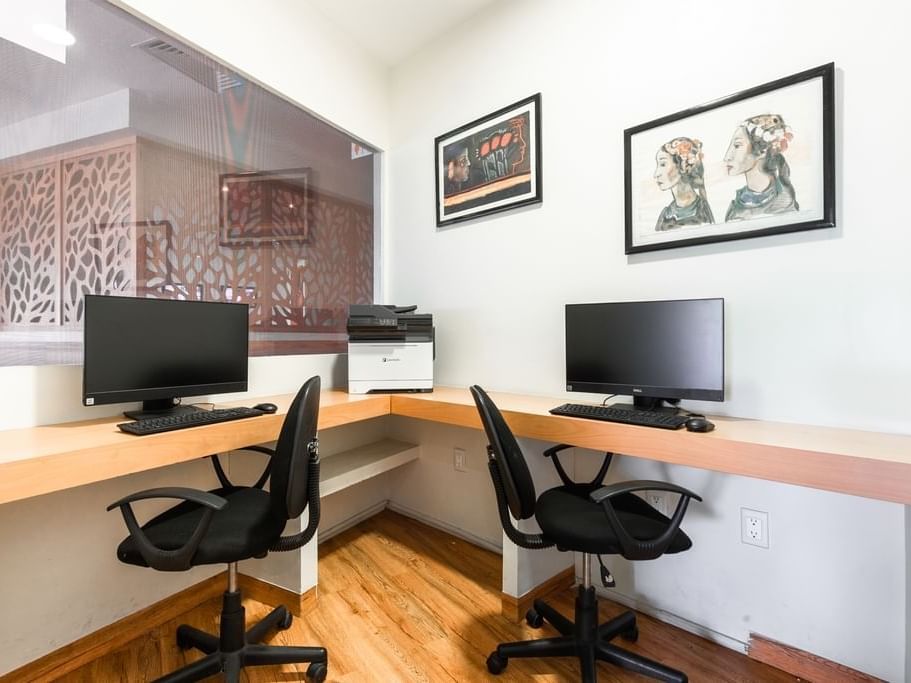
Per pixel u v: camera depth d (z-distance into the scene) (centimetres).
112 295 151
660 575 171
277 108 217
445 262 247
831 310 137
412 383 216
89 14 150
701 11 161
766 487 147
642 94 175
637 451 135
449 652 153
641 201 174
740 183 152
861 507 132
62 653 143
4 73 133
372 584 194
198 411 157
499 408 172
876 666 130
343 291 254
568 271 198
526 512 130
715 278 159
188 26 171
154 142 169
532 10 209
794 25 142
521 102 211
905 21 125
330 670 144
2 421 131
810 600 140
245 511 138
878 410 130
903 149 126
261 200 210
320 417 175
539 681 141
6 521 133
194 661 146
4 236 133
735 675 143
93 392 135
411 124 262
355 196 261
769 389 148
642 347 157
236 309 177
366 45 254
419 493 259
